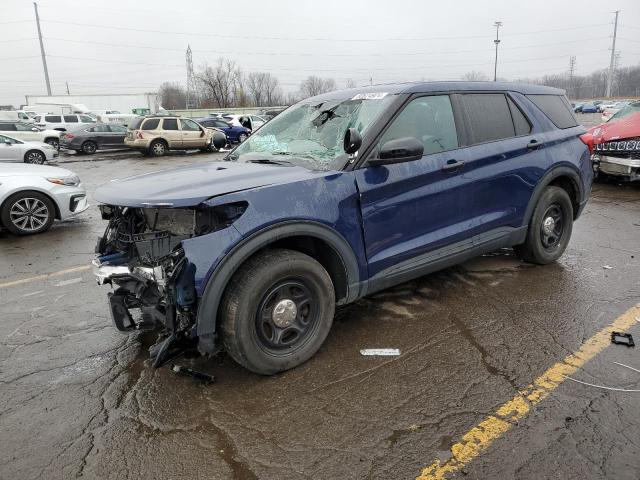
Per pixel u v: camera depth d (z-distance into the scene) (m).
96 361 3.41
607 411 2.62
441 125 3.78
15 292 4.85
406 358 3.27
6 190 7.11
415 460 2.33
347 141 3.10
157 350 2.89
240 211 2.85
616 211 7.39
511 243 4.42
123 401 2.92
